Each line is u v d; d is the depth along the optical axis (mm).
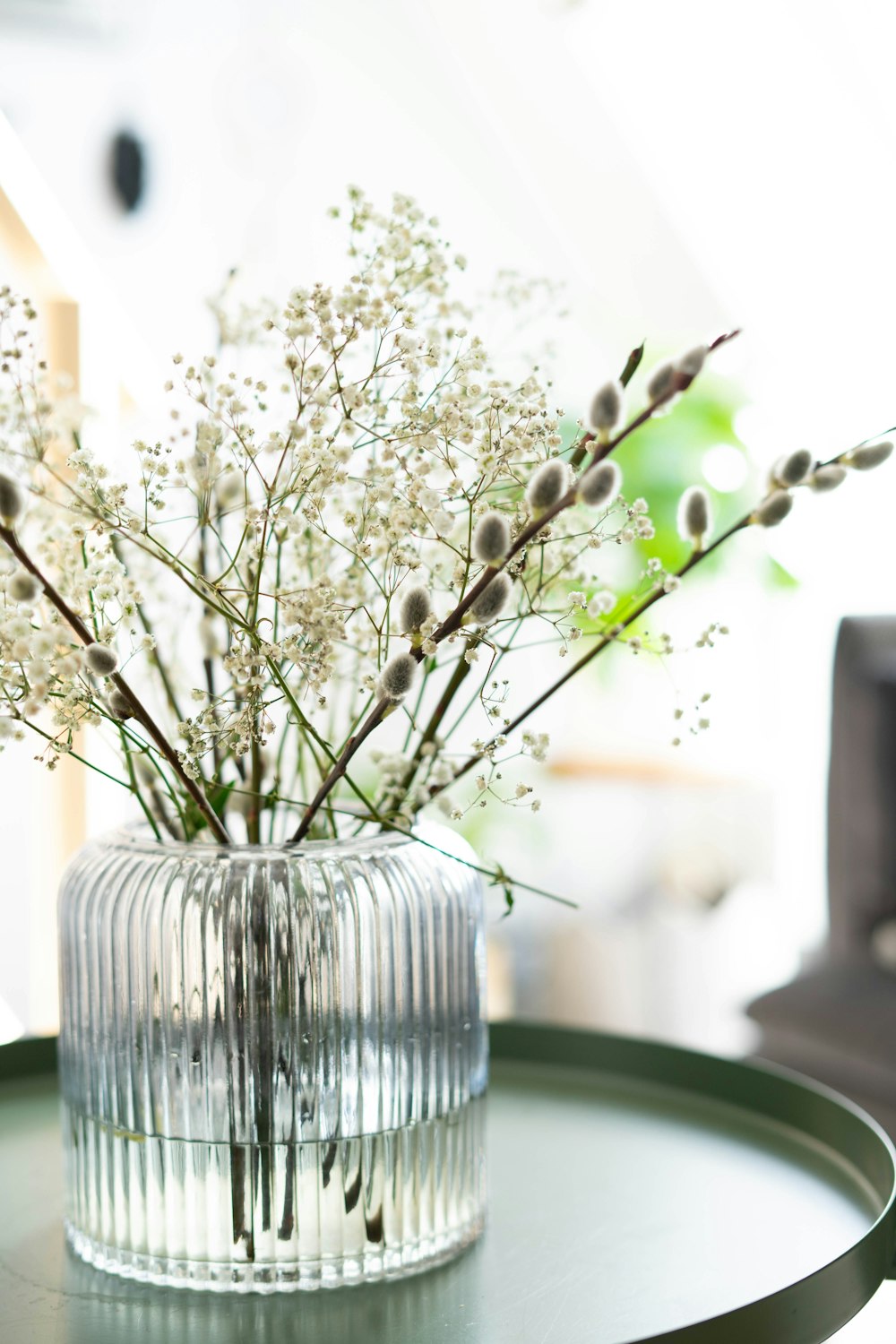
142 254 3062
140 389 1393
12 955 1646
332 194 3139
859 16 2439
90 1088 748
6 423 754
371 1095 726
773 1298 678
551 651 3037
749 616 3186
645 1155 949
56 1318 703
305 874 719
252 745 732
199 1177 720
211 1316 705
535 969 2807
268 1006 706
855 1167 925
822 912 3080
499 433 703
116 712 738
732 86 2682
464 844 829
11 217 1286
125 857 754
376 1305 717
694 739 3195
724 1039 2639
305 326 677
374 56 3078
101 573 716
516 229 3203
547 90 2920
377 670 717
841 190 2701
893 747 1958
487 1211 837
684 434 2758
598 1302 724
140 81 3047
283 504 733
